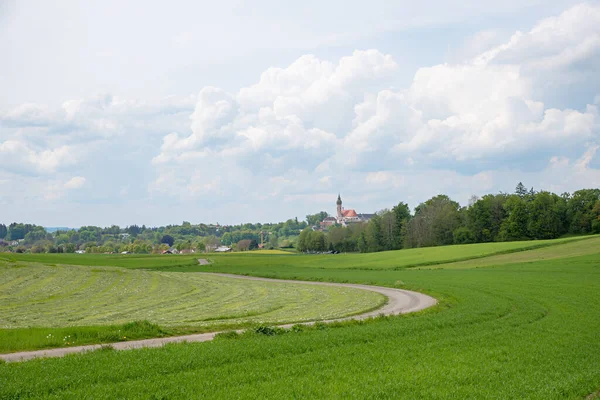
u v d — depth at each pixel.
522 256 101.00
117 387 15.48
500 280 63.06
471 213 170.00
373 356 20.73
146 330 27.95
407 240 186.50
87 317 40.50
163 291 65.56
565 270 74.25
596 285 54.44
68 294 59.75
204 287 71.62
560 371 19.14
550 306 38.59
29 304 50.72
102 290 64.75
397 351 21.81
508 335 26.03
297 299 55.22
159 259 157.75
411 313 37.53
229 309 46.25
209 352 20.56
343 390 15.85
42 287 65.19
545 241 120.12
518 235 157.50
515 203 160.50
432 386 16.67
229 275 99.00
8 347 22.41
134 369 17.55
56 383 15.62
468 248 125.25
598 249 97.31
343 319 36.84
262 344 22.61
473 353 21.67
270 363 19.30
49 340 23.89
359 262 125.94
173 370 18.00
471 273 77.69
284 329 28.88
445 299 46.44
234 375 17.23
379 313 37.94
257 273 97.06
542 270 76.06
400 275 81.38
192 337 27.25
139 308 47.56
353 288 65.94
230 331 27.75
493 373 18.42
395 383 16.78
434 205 195.25
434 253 125.00
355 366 19.05
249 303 51.81
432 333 26.75
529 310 36.16
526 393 16.25
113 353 20.41
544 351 22.33
